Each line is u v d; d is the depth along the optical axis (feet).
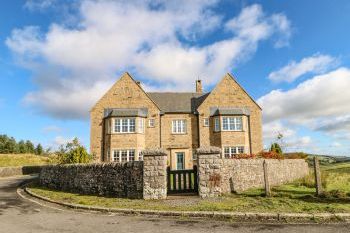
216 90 109.29
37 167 123.54
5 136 290.56
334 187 52.75
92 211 38.52
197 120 108.47
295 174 70.74
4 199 50.67
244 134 104.58
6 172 104.27
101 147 102.94
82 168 57.72
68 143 78.02
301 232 26.53
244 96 109.60
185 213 34.22
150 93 119.75
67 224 31.07
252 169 53.36
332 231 26.66
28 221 32.86
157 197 45.19
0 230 28.89
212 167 45.85
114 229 28.63
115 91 107.14
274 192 46.98
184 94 120.98
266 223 30.27
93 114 105.09
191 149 106.32
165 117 108.06
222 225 29.63
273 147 93.97
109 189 51.42
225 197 43.78
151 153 46.47
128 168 49.01
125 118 102.32
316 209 34.35
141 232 27.35
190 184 48.91
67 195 53.01
